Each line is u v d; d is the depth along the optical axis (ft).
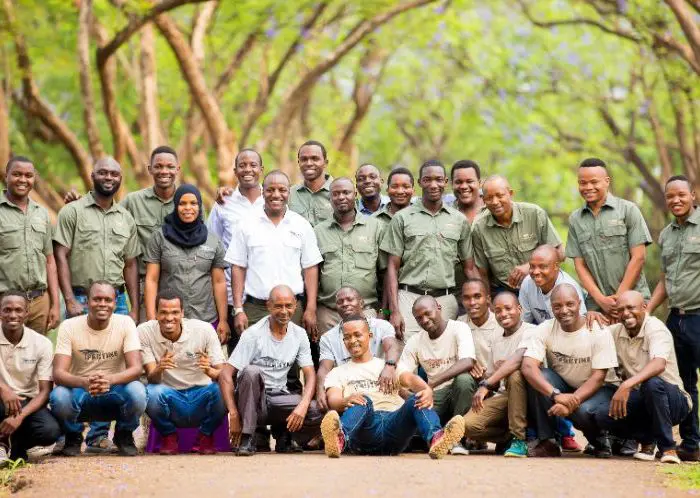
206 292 38.73
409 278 39.60
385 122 114.01
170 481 28.84
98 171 38.63
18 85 81.61
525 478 28.76
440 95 103.76
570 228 39.29
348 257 39.70
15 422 33.81
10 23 66.85
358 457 34.01
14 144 78.79
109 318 35.53
